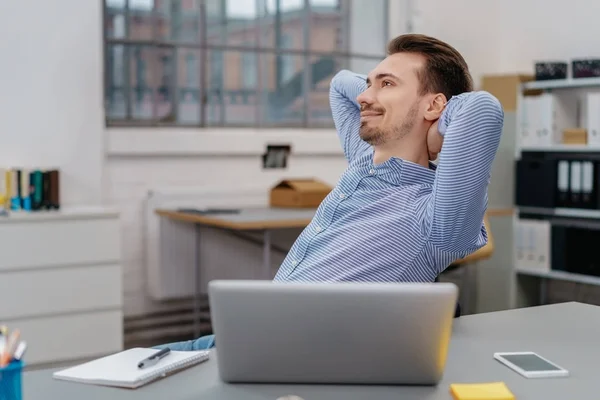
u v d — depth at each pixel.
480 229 1.76
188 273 4.76
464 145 1.58
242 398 1.28
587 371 1.43
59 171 4.21
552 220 5.17
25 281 3.78
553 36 5.65
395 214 1.76
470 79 1.87
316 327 1.29
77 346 3.92
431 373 1.32
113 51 4.63
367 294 1.27
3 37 4.11
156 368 1.40
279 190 4.64
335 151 5.35
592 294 5.38
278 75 5.21
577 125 5.37
